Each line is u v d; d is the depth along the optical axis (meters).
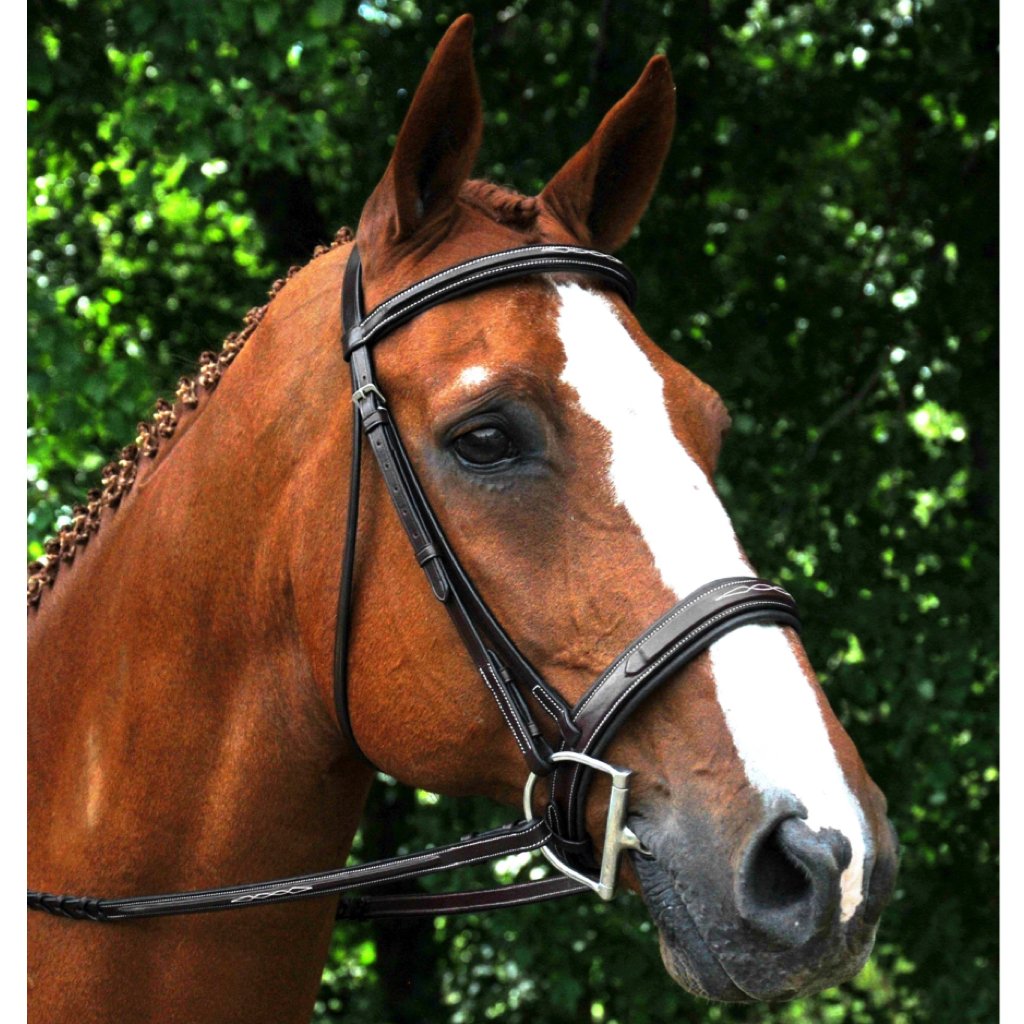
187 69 4.77
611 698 1.57
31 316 4.68
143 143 4.79
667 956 1.55
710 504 1.63
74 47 4.87
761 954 1.44
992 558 5.70
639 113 2.04
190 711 1.98
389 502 1.80
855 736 5.75
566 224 1.98
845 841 1.41
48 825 2.08
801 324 6.21
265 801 1.95
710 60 5.96
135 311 5.79
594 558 1.63
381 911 2.02
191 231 6.20
